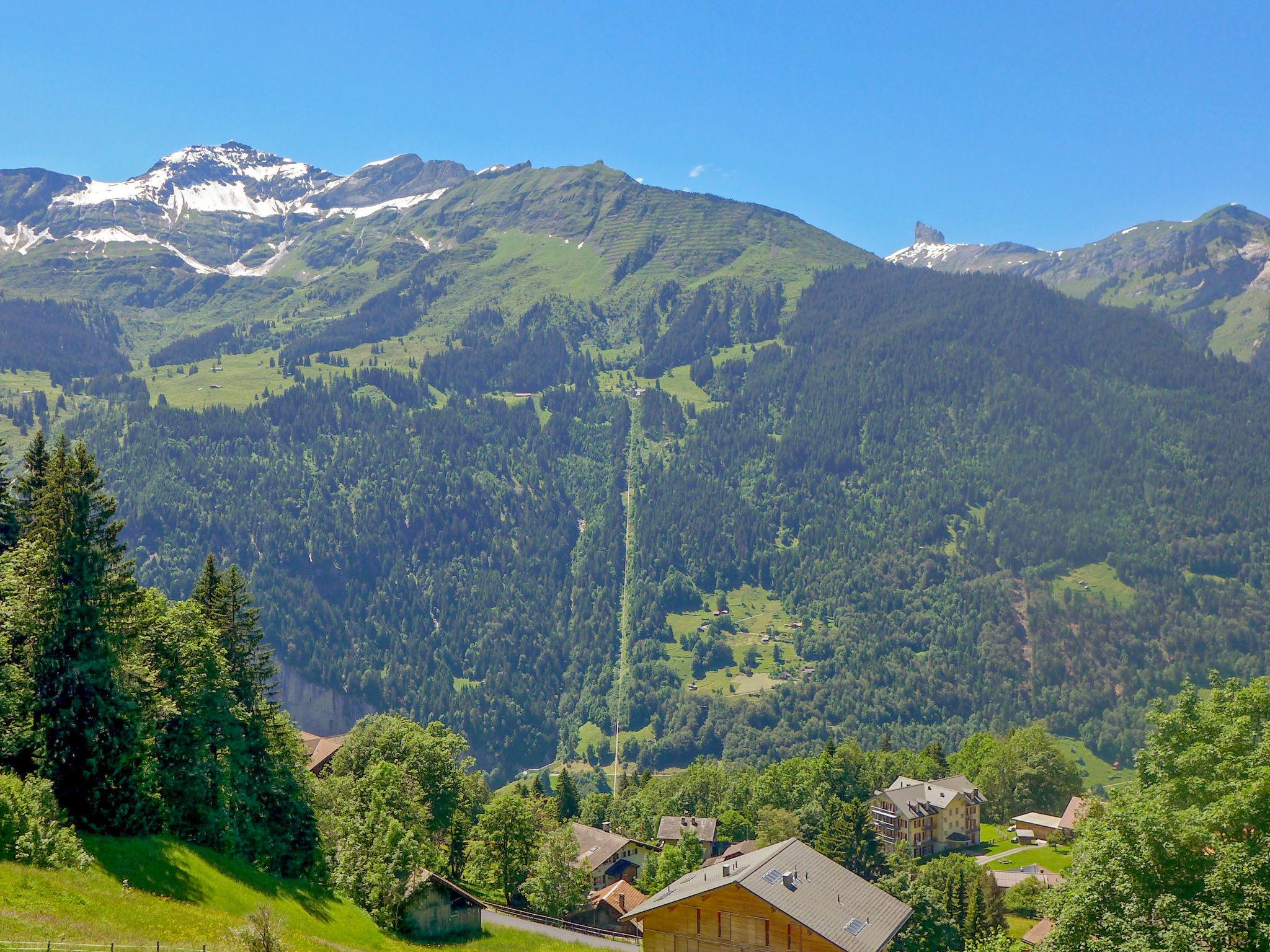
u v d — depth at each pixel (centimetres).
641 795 19012
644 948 6562
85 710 5816
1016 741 19775
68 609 5828
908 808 16238
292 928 6094
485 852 10431
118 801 5922
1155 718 5159
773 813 14812
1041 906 4994
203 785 6644
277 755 7831
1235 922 4203
